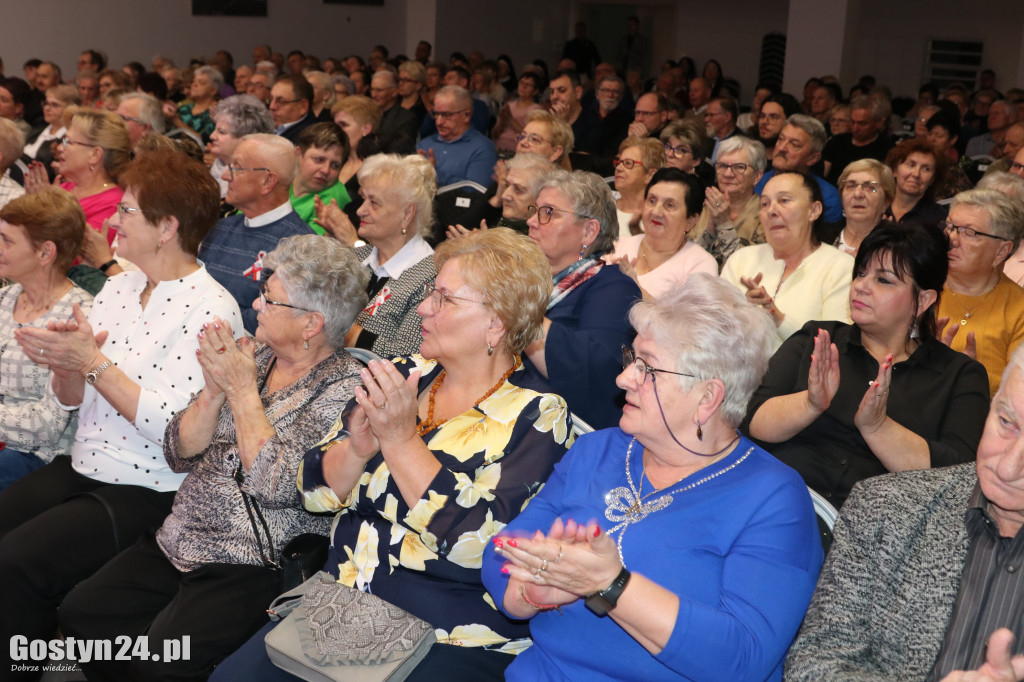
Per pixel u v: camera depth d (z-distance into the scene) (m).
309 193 4.70
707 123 7.50
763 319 1.63
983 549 1.50
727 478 1.66
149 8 12.58
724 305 1.62
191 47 13.15
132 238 2.41
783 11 15.47
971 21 14.02
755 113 8.52
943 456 2.00
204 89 8.17
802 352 2.38
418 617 1.78
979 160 6.66
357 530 1.90
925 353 2.22
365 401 1.72
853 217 3.86
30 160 5.50
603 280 2.85
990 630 1.46
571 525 1.42
